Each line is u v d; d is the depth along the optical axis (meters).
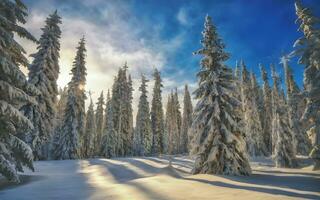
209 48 24.34
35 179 18.69
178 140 74.44
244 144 22.69
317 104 19.59
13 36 15.24
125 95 57.09
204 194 12.66
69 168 27.11
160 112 61.41
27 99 13.57
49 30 33.50
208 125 22.30
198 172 22.45
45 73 32.16
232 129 22.81
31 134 28.88
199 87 23.91
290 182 16.81
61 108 60.69
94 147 62.50
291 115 42.09
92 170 25.52
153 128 59.50
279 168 32.78
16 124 14.09
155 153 57.53
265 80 62.50
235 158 21.98
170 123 75.25
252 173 23.33
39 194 12.94
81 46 44.56
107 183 17.59
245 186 14.99
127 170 24.61
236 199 11.16
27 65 15.61
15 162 15.29
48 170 25.00
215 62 24.34
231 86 23.44
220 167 21.80
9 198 11.75
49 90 31.84
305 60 21.67
